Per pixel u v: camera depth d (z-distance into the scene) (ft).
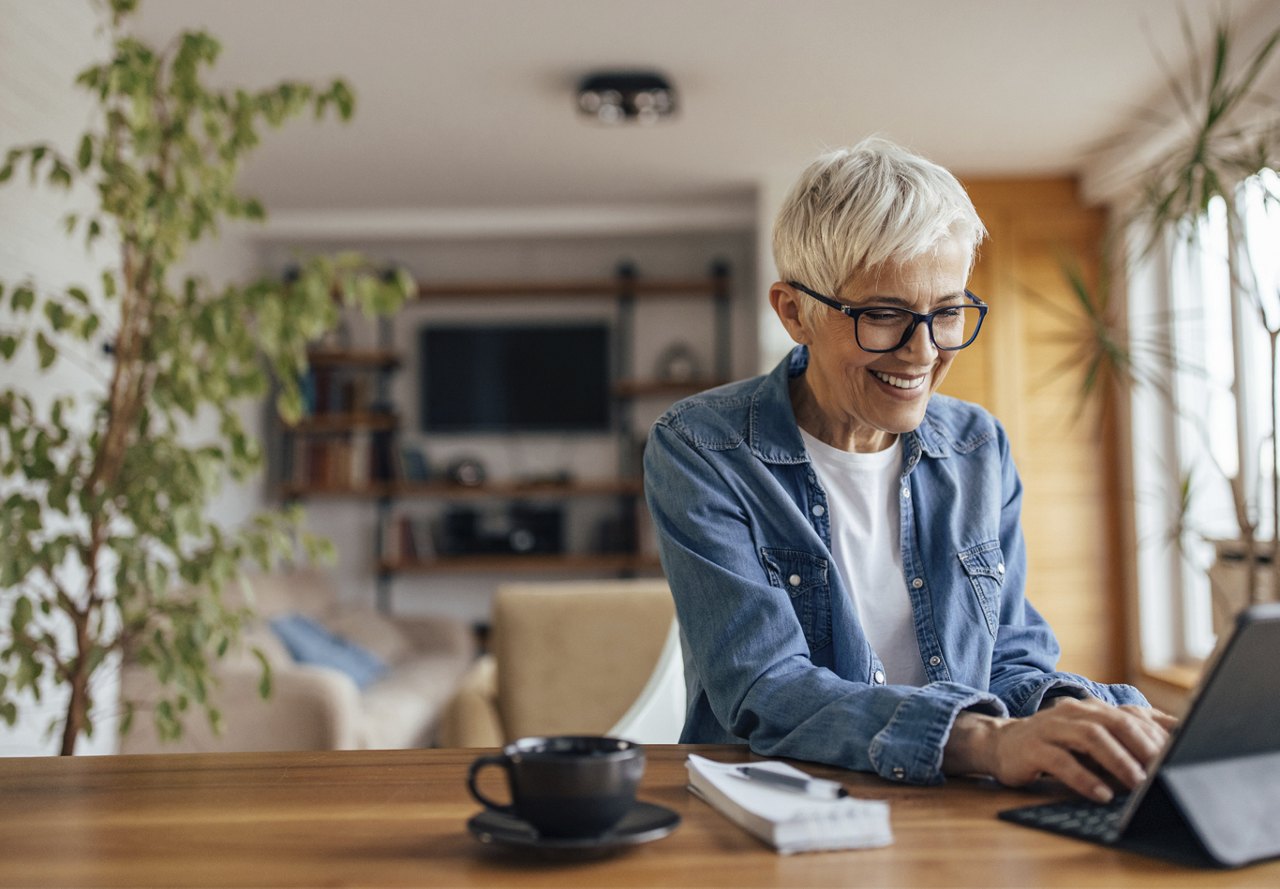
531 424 21.89
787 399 4.34
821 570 4.05
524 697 9.52
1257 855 2.33
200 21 12.12
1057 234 17.57
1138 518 16.80
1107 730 2.80
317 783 3.10
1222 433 14.98
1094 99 14.52
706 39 12.78
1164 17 12.19
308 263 8.57
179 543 8.09
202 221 8.27
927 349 3.71
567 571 21.97
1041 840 2.50
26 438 9.05
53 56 9.90
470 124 15.57
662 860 2.38
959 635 4.17
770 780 2.81
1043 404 17.43
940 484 4.37
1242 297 13.97
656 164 17.54
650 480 4.27
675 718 5.41
